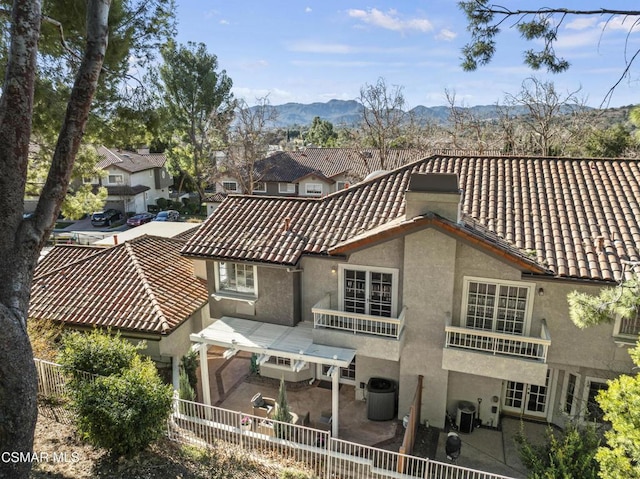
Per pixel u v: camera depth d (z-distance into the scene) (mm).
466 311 15453
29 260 10227
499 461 14711
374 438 15758
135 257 21109
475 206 16906
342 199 19188
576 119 44469
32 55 10000
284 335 17141
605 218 15344
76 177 23688
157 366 17969
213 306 19078
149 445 13000
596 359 14484
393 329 16141
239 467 13109
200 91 57250
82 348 14227
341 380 19109
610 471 9250
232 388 18922
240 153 56938
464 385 16469
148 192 63438
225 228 19000
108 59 15352
